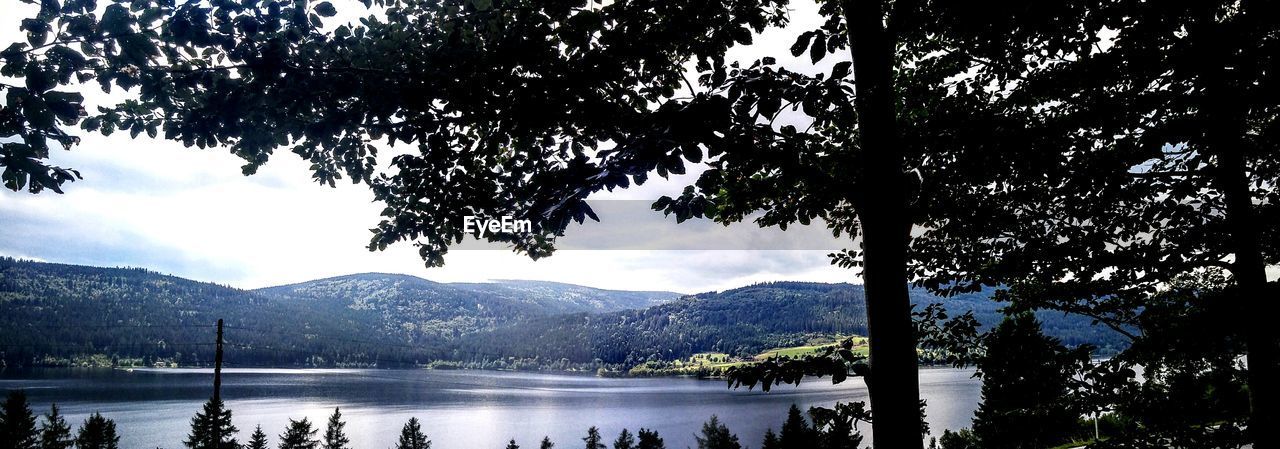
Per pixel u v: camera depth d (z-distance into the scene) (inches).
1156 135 192.7
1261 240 243.6
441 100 172.7
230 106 161.0
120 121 173.5
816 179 167.5
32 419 2186.3
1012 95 239.9
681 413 5064.0
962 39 203.5
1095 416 258.4
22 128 129.3
